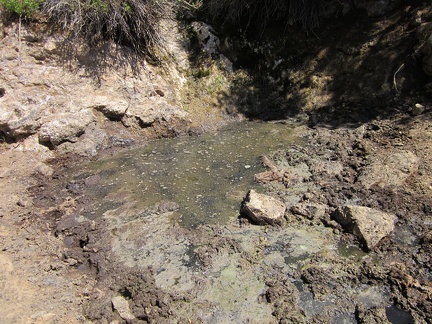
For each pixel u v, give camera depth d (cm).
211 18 651
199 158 516
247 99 623
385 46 599
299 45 642
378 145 502
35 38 542
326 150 514
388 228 375
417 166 452
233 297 326
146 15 588
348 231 384
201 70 630
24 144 513
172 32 640
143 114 570
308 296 326
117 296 331
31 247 375
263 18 651
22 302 317
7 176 473
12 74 525
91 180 476
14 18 540
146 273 347
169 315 312
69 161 514
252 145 540
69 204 434
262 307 318
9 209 422
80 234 390
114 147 544
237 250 369
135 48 601
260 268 351
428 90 555
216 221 407
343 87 602
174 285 337
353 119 565
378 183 439
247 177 475
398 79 574
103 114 554
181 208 427
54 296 326
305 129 568
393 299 320
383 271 342
